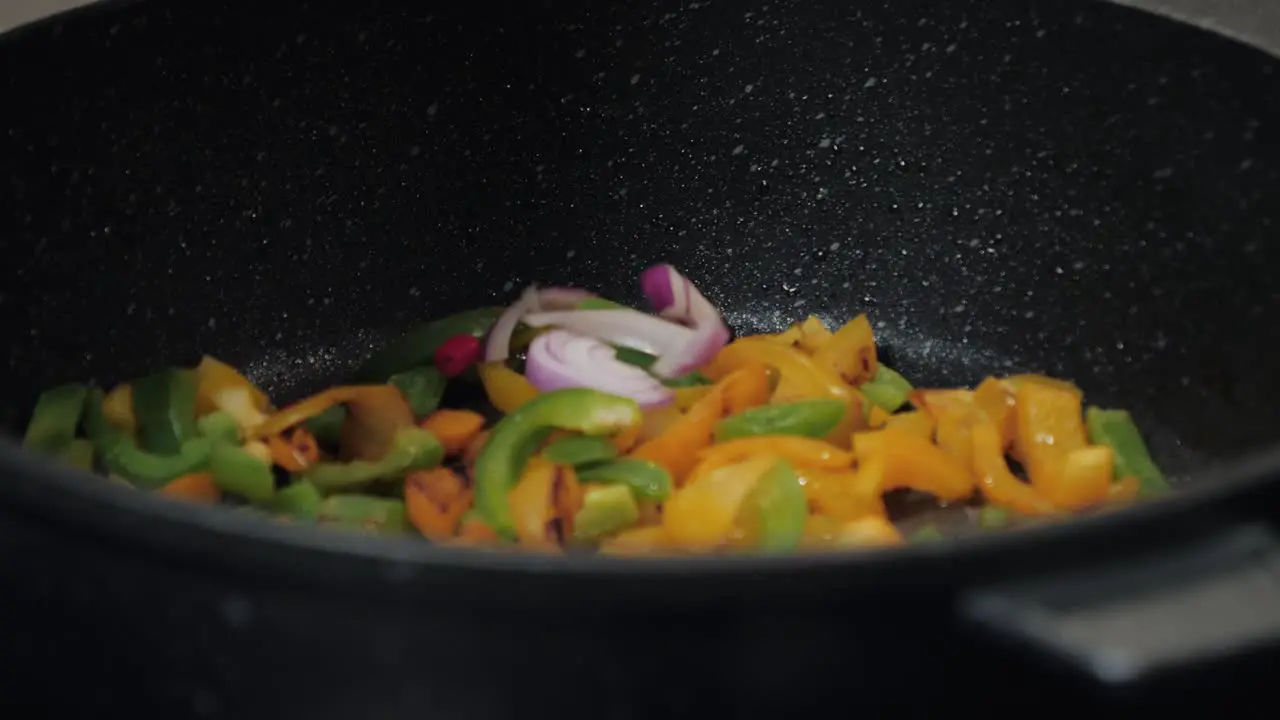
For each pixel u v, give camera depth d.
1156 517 0.48
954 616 0.48
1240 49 0.62
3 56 0.61
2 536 0.49
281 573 0.48
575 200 0.69
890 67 0.67
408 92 0.67
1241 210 0.62
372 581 0.48
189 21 0.64
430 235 0.69
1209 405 0.63
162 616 0.49
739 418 0.62
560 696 0.49
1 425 0.62
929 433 0.63
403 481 0.62
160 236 0.65
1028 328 0.67
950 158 0.68
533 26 0.67
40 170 0.62
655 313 0.69
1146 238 0.65
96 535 0.48
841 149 0.69
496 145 0.68
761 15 0.67
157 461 0.61
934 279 0.69
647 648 0.48
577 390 0.61
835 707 0.49
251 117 0.65
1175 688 0.47
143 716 0.50
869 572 0.47
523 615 0.48
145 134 0.64
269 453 0.62
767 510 0.59
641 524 0.61
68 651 0.50
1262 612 0.48
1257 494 0.49
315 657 0.49
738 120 0.69
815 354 0.66
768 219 0.70
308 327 0.68
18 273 0.62
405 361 0.66
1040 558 0.48
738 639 0.48
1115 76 0.64
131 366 0.65
